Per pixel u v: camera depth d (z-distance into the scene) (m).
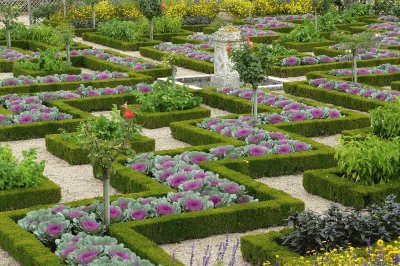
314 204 13.33
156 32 35.16
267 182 14.59
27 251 10.52
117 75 23.88
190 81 24.67
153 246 10.70
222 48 22.97
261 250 10.46
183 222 11.74
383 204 11.52
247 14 41.00
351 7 42.25
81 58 28.19
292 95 22.80
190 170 14.05
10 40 31.86
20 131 17.70
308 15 40.66
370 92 21.27
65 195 13.80
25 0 44.41
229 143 16.05
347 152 13.54
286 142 15.84
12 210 12.48
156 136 18.05
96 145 11.27
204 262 10.23
